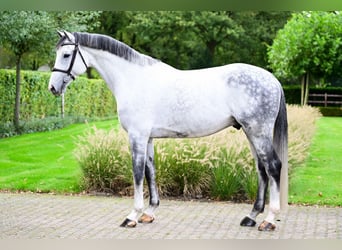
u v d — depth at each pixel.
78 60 7.59
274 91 7.19
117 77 7.64
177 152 10.03
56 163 13.16
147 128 7.48
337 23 29.00
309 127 14.87
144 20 36.22
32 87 20.22
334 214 8.58
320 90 33.88
